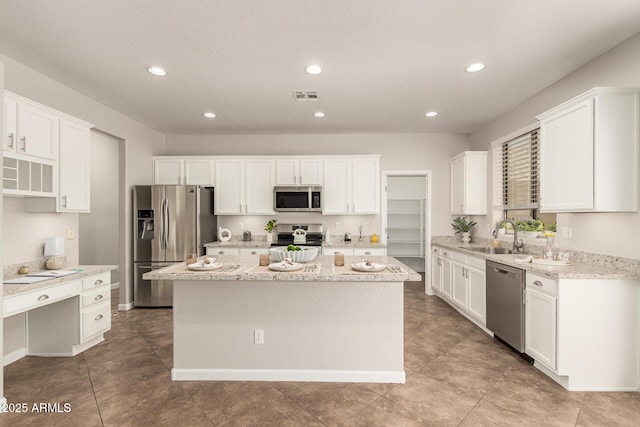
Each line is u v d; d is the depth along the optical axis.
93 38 2.30
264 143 5.13
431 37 2.29
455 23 2.12
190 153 5.14
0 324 2.05
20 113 2.40
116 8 1.97
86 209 3.06
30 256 2.79
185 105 3.71
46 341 2.80
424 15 2.04
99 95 3.39
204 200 4.50
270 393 2.23
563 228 2.93
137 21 2.10
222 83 3.09
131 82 3.07
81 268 3.00
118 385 2.33
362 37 2.29
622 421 1.92
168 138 5.13
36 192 2.56
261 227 5.11
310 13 2.02
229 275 2.12
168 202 4.22
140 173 4.48
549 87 3.17
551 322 2.32
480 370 2.55
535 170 3.50
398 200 6.95
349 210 4.78
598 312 2.23
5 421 1.92
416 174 5.06
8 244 2.61
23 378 2.43
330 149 5.10
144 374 2.50
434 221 5.06
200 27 2.17
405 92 3.32
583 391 2.24
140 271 4.22
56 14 2.03
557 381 2.36
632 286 2.23
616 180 2.23
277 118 4.22
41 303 2.39
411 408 2.05
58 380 2.40
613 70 2.43
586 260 2.65
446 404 2.09
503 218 4.23
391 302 2.39
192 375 2.41
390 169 5.08
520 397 2.17
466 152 4.46
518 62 2.66
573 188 2.43
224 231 4.86
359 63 2.69
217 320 2.42
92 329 2.92
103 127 3.70
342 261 2.46
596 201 2.24
